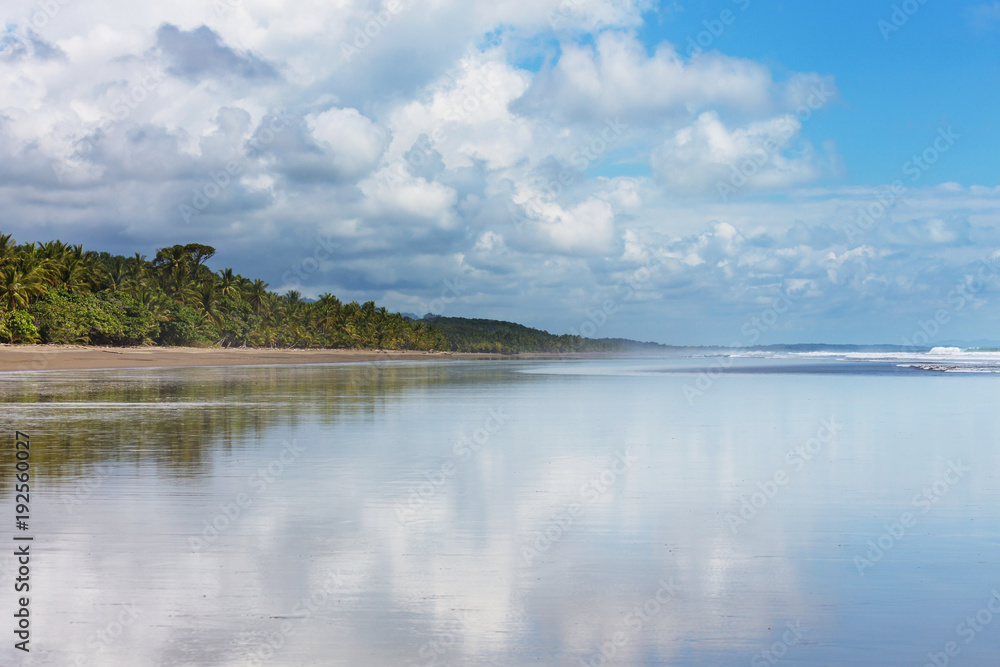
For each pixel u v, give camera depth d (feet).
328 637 19.77
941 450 54.49
